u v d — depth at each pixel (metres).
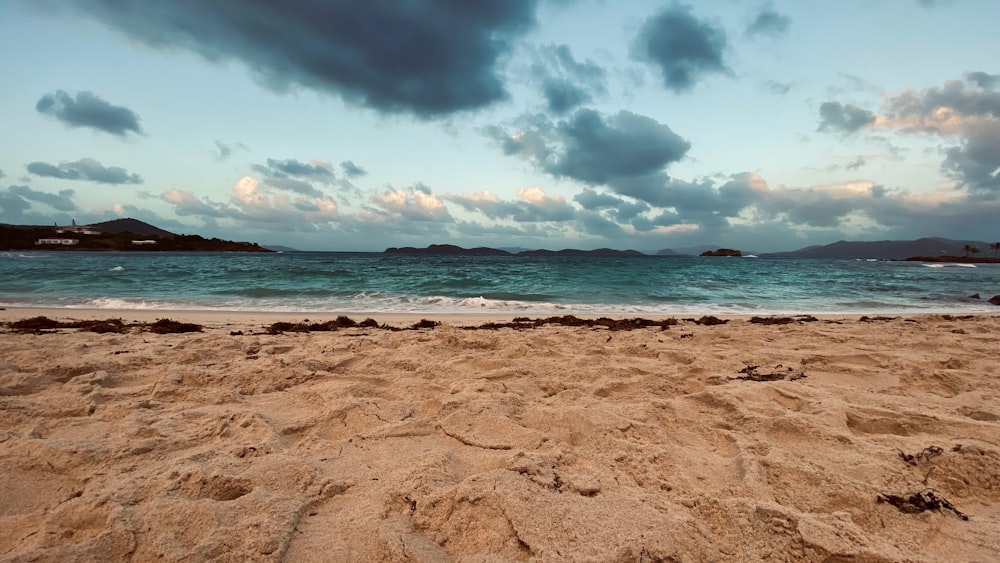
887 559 1.96
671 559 1.98
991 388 4.53
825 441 3.26
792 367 5.47
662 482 2.71
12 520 2.27
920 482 2.73
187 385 4.43
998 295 18.16
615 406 3.97
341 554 2.05
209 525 2.14
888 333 8.12
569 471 2.85
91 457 2.82
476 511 2.25
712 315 12.11
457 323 9.66
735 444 3.26
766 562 2.03
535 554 1.98
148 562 1.93
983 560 2.10
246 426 3.43
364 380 4.76
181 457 2.85
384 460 3.00
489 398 4.01
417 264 41.72
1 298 13.38
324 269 29.72
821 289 20.77
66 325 8.09
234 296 14.91
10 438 3.13
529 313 11.92
